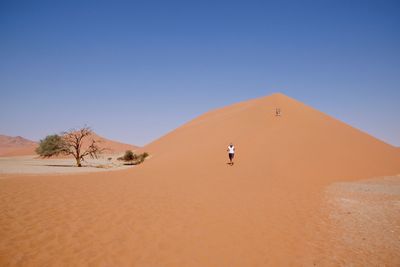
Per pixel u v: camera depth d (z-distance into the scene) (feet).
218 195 41.22
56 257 18.61
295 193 46.52
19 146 541.34
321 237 25.94
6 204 30.09
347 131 122.11
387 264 20.85
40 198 34.09
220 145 105.19
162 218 28.45
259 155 88.02
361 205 39.88
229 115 156.04
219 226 26.99
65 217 26.81
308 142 99.81
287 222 29.71
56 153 125.29
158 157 117.60
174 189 44.91
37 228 23.32
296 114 130.11
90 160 201.46
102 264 18.22
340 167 81.92
